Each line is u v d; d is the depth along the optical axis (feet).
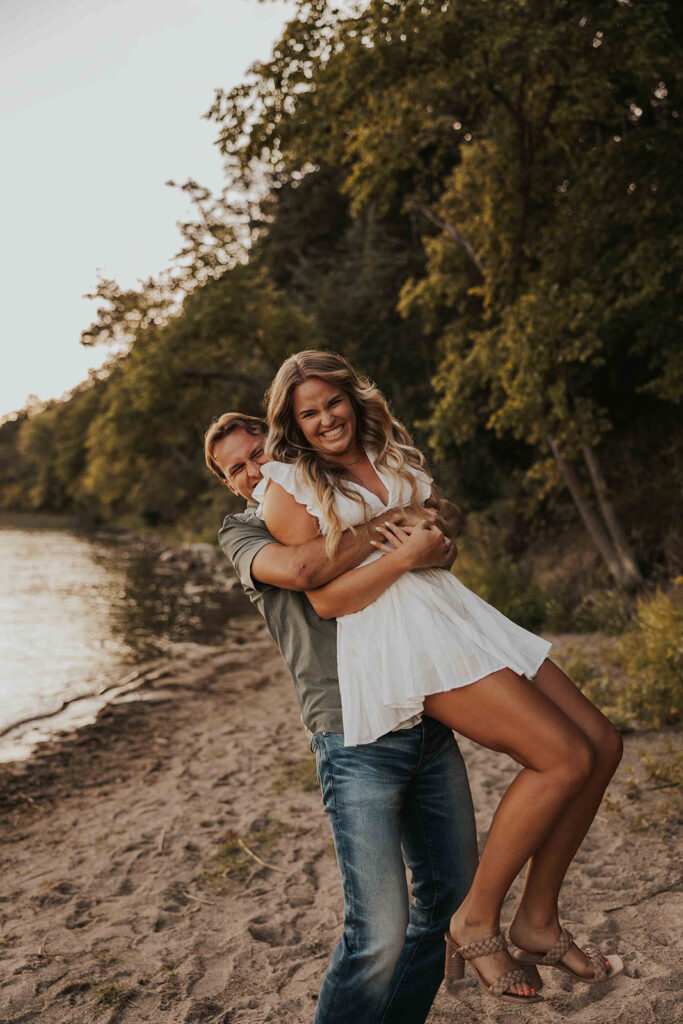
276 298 65.51
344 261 80.33
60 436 207.10
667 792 15.10
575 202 33.53
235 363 69.36
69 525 173.37
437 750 7.21
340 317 70.85
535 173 35.53
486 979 6.66
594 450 38.14
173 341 62.49
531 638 7.20
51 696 32.01
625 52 27.84
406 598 6.95
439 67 29.81
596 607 33.50
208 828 16.84
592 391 40.98
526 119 33.42
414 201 40.27
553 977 9.62
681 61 27.55
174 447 103.04
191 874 14.56
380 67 29.71
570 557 40.73
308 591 7.03
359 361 66.80
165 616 51.29
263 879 13.99
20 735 26.91
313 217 92.48
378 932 6.61
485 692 6.52
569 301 31.09
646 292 29.48
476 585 37.29
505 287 35.99
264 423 8.44
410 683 6.59
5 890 14.79
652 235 30.78
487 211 35.40
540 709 6.49
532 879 6.98
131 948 11.82
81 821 18.67
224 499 98.43
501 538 45.32
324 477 7.02
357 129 34.50
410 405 64.49
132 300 70.95
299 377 7.18
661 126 31.53
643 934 10.36
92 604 57.00
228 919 12.57
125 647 41.50
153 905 13.33
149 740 25.38
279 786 18.98
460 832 7.30
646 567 36.78
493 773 17.85
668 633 21.04
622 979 9.34
